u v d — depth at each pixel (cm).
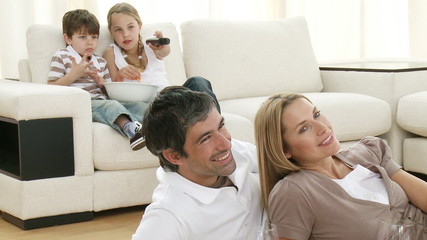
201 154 157
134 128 296
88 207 300
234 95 385
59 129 291
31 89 297
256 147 181
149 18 450
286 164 176
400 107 370
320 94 379
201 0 469
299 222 170
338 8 533
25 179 288
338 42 536
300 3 516
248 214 173
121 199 305
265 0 500
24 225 290
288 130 176
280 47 404
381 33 551
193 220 161
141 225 161
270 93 396
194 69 381
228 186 172
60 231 287
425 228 147
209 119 156
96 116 308
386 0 551
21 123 284
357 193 175
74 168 297
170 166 164
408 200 186
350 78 397
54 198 293
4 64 408
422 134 363
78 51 338
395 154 377
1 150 361
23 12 411
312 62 412
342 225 170
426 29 545
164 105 157
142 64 351
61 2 418
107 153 298
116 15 347
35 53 338
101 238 276
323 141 176
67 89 296
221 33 390
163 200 160
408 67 392
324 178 173
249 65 391
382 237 137
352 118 362
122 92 322
